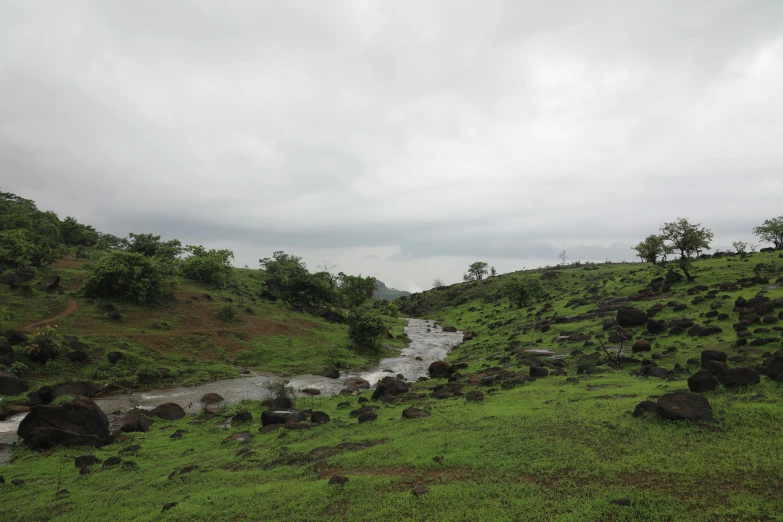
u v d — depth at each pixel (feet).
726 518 29.58
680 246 208.64
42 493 48.37
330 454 53.72
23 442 67.77
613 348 123.24
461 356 177.17
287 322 206.39
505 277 470.80
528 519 31.99
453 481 40.60
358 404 93.81
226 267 260.21
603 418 53.78
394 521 33.83
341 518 35.35
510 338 183.11
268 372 142.00
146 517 39.04
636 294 211.82
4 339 107.76
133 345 132.87
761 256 238.48
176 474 51.60
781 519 28.45
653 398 61.46
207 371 132.26
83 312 143.64
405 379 143.02
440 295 461.37
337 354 172.35
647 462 39.29
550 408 63.26
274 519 36.32
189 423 84.48
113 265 161.68
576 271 406.41
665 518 30.12
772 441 40.65
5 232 176.55
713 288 175.83
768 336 98.37
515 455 44.75
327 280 316.40
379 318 198.59
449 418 64.08
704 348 100.58
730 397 56.49
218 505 40.24
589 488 35.78
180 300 188.85
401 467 45.85
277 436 67.00
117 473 54.54
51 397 91.56
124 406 97.19
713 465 37.35
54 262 200.34
